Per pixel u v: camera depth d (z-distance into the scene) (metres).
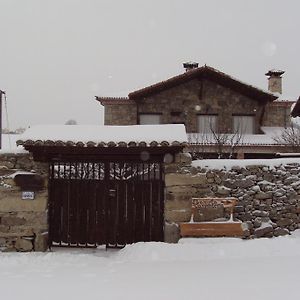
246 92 20.78
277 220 8.48
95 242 8.56
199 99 20.78
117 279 5.83
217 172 8.45
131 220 8.54
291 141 18.94
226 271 6.08
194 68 21.58
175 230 8.21
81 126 8.56
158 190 8.52
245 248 7.47
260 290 4.87
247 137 19.88
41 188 8.41
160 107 20.66
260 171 8.58
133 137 7.92
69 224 8.63
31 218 8.38
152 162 8.48
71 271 6.52
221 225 8.02
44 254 8.00
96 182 8.61
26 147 8.14
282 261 6.54
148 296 4.84
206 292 4.92
